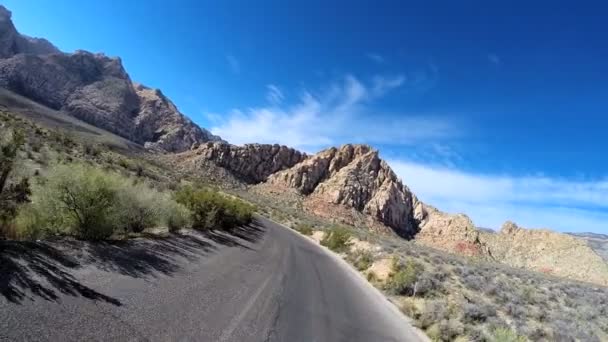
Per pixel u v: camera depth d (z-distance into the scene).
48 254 6.73
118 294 6.17
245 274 11.72
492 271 36.97
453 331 11.14
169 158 137.25
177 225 15.30
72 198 8.77
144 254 9.36
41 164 19.03
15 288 4.99
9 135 7.09
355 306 11.98
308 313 9.40
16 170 7.48
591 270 102.38
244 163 142.75
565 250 114.62
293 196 127.06
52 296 5.19
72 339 4.37
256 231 30.02
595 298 26.80
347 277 18.56
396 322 11.50
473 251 115.38
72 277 6.12
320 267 19.31
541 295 23.62
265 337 6.74
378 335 9.36
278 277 12.99
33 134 36.06
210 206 21.11
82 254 7.48
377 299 14.61
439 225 132.12
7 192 7.36
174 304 6.69
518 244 125.31
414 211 144.75
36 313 4.59
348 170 139.00
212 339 5.84
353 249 33.91
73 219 8.77
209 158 138.12
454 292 18.00
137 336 5.04
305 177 136.88
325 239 39.16
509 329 11.55
